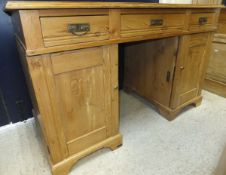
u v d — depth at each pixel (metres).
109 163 1.08
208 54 1.44
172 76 1.31
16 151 1.17
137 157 1.12
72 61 0.80
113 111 1.06
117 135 1.15
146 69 1.52
